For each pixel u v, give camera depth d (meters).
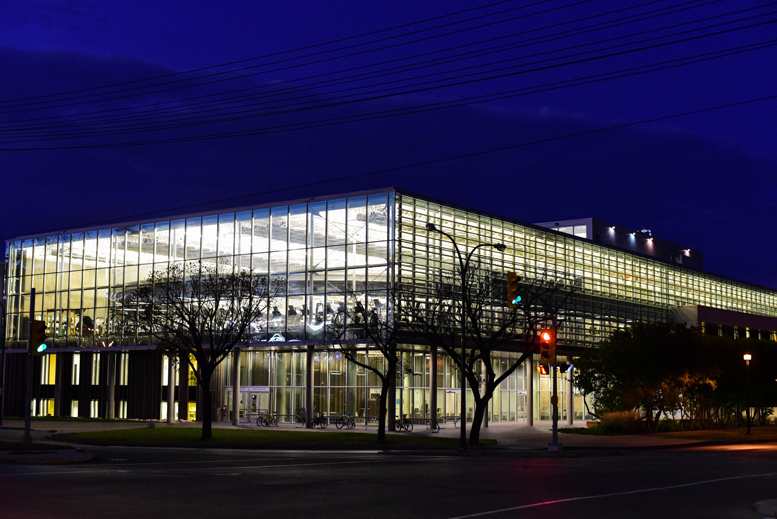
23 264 73.69
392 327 47.38
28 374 34.41
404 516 14.62
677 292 83.19
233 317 49.56
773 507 15.45
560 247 67.81
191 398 63.69
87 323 68.50
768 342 67.81
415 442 41.59
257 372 61.03
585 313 69.31
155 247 65.31
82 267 69.62
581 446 40.12
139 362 66.25
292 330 57.38
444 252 57.44
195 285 51.94
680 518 14.70
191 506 15.69
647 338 53.50
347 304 55.12
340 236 56.47
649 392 53.53
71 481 20.28
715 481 22.30
